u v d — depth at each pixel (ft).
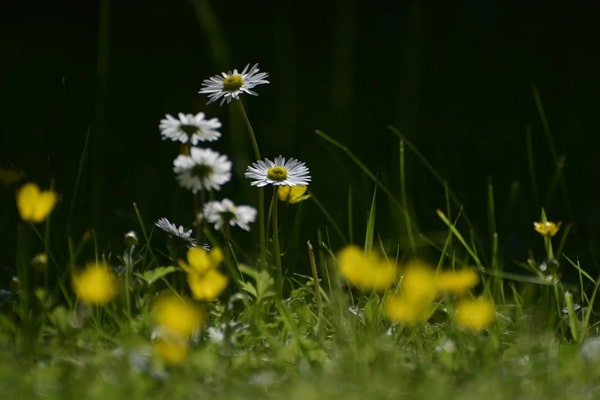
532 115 40.73
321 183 27.68
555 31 56.18
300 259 18.70
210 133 14.46
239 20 56.54
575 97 44.42
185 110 38.70
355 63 49.49
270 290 12.84
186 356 10.55
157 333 11.78
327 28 54.85
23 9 57.36
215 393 10.25
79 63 48.60
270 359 11.53
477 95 44.50
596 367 11.14
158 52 50.67
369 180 28.86
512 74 48.70
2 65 47.39
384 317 13.42
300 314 13.46
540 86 46.57
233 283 15.55
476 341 11.68
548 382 10.60
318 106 40.14
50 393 9.99
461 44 53.52
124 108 38.70
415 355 11.79
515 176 30.35
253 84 14.30
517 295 15.26
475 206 26.27
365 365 10.81
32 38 53.42
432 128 37.40
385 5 57.88
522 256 20.97
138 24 55.52
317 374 10.76
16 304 12.89
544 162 32.53
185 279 15.26
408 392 10.23
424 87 45.70
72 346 11.57
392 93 44.55
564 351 12.06
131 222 21.54
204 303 13.14
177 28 54.39
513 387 10.32
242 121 34.37
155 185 26.76
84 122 35.58
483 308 11.54
